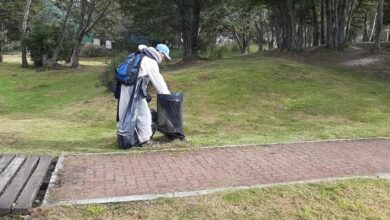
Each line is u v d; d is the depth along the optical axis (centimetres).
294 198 485
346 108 1128
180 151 712
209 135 893
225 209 458
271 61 1723
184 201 475
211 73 1500
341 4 2167
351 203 475
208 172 590
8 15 3931
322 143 780
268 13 3881
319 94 1268
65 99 1523
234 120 1040
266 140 816
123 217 441
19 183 519
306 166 622
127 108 749
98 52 4744
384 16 3191
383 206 472
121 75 749
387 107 1142
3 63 3300
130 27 3466
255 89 1313
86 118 1093
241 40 4281
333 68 1731
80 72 2467
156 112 802
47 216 441
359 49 2209
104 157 674
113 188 521
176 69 1962
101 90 1545
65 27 2936
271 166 621
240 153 700
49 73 2491
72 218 438
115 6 3145
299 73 1529
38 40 2906
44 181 553
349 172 590
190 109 1139
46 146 764
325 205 470
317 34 2722
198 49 2794
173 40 4075
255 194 493
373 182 537
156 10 2422
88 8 3138
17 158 630
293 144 769
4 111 1338
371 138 825
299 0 2183
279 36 2945
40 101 1546
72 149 742
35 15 3919
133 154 694
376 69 1742
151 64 767
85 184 537
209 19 3044
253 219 439
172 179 558
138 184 537
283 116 1077
